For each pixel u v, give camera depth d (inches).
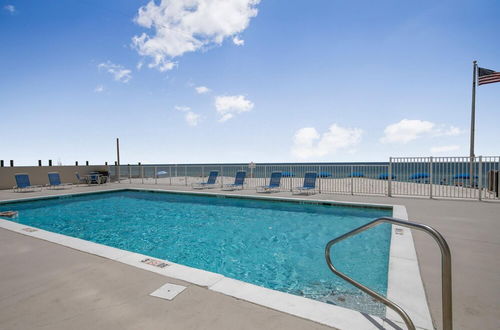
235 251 217.6
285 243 235.3
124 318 88.0
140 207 406.0
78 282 116.0
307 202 373.4
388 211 321.7
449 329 64.7
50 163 684.7
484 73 531.8
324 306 93.3
